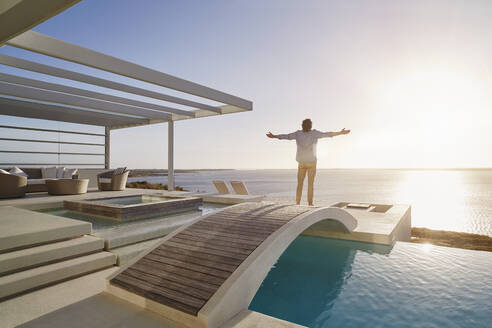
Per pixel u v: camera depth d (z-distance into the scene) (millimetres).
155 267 2484
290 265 3682
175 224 4719
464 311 2391
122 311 2086
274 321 1943
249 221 3236
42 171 9891
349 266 3613
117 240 3604
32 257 2746
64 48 4418
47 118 10203
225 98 7562
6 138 9320
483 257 3898
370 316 2354
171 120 10711
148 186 16688
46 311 2113
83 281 2787
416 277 3199
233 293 2020
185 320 1877
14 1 2682
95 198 6586
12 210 4492
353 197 44719
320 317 2369
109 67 5008
